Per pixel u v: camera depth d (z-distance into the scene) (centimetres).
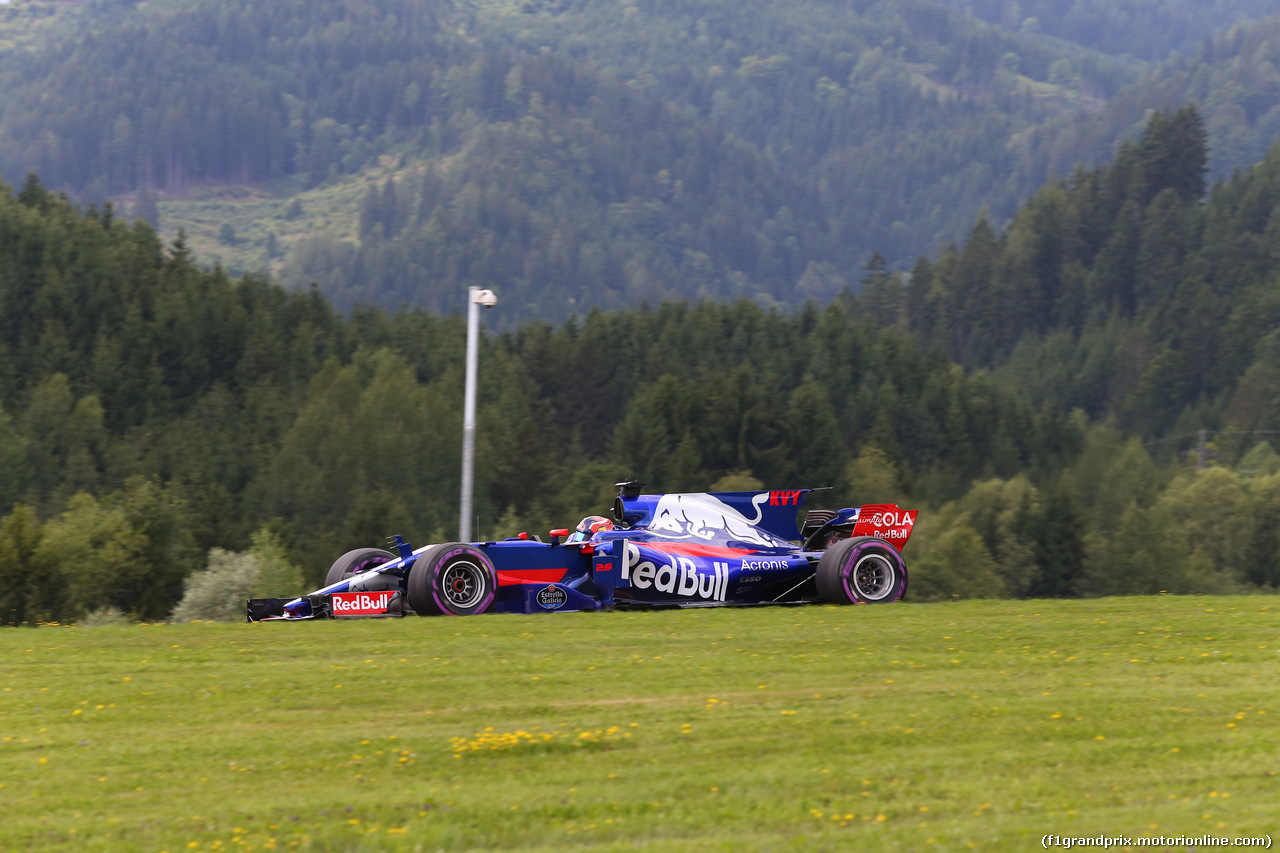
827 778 2077
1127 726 2384
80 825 1884
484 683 2822
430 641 3409
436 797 2003
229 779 2106
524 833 1845
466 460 8512
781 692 2734
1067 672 2953
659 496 4759
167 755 2241
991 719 2456
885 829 1847
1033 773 2100
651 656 3181
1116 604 4369
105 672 2962
